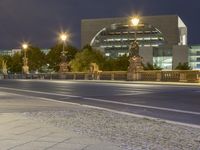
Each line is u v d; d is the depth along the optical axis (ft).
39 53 435.94
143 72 177.58
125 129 36.65
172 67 533.14
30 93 98.68
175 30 582.76
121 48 609.83
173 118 47.06
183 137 32.01
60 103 67.15
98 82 176.14
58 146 27.68
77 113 50.78
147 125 39.47
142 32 599.16
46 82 189.57
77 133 33.76
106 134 33.55
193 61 555.69
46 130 35.17
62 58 257.55
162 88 117.19
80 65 330.13
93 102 70.44
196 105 62.54
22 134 32.81
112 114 49.85
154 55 541.75
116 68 358.64
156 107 60.23
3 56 472.85
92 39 622.95
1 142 29.14
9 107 59.00
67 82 183.93
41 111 53.01
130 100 73.72
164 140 30.58
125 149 26.81
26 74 308.60
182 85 133.90
